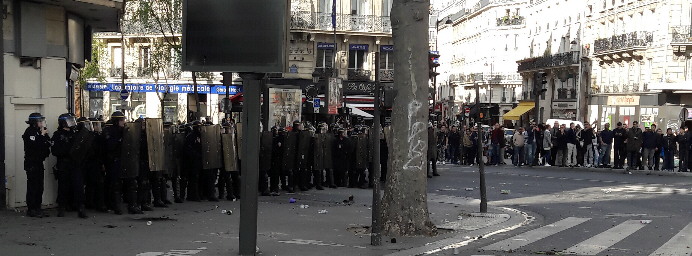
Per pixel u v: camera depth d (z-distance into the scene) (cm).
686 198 2016
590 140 3400
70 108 2116
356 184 2336
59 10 1597
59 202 1420
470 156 3834
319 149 2203
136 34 5594
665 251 1138
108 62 5834
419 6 1277
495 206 1861
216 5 1003
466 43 10012
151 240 1172
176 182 1742
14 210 1474
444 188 2375
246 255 1046
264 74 1029
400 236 1279
